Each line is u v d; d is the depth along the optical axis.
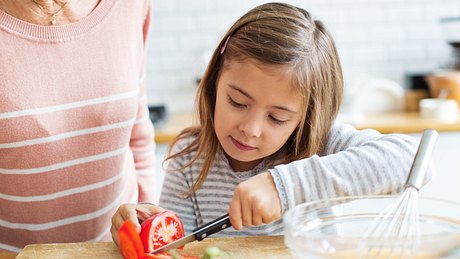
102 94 1.24
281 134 1.16
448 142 2.59
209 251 0.96
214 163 1.32
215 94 1.30
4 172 1.22
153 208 1.11
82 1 1.22
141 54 1.35
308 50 1.18
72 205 1.30
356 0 3.04
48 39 1.18
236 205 1.02
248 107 1.14
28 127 1.18
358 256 0.84
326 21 3.04
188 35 3.04
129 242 1.01
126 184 1.39
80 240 1.34
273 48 1.14
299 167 1.06
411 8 3.06
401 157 1.08
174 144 1.41
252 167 1.31
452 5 3.07
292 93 1.14
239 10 3.04
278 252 1.03
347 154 1.08
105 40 1.24
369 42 3.07
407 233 0.89
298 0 3.03
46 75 1.19
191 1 3.03
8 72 1.16
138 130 1.46
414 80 2.99
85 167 1.28
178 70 3.07
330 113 1.28
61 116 1.21
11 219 1.30
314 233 0.95
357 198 0.99
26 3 1.16
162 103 3.07
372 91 2.91
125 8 1.27
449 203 0.96
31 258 1.04
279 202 1.03
